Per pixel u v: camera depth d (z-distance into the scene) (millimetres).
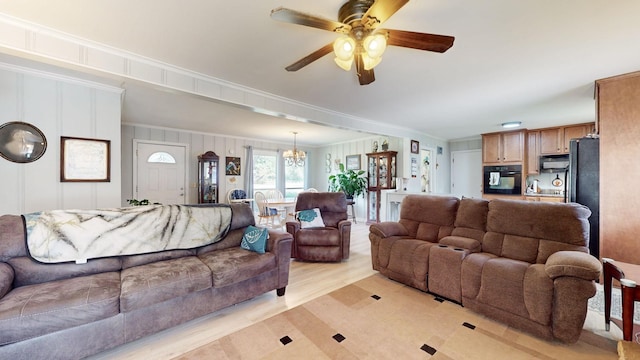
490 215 2523
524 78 2691
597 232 2764
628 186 2518
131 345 1726
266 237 2500
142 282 1734
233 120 4734
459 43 2010
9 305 1402
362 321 2025
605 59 2256
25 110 2383
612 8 1577
